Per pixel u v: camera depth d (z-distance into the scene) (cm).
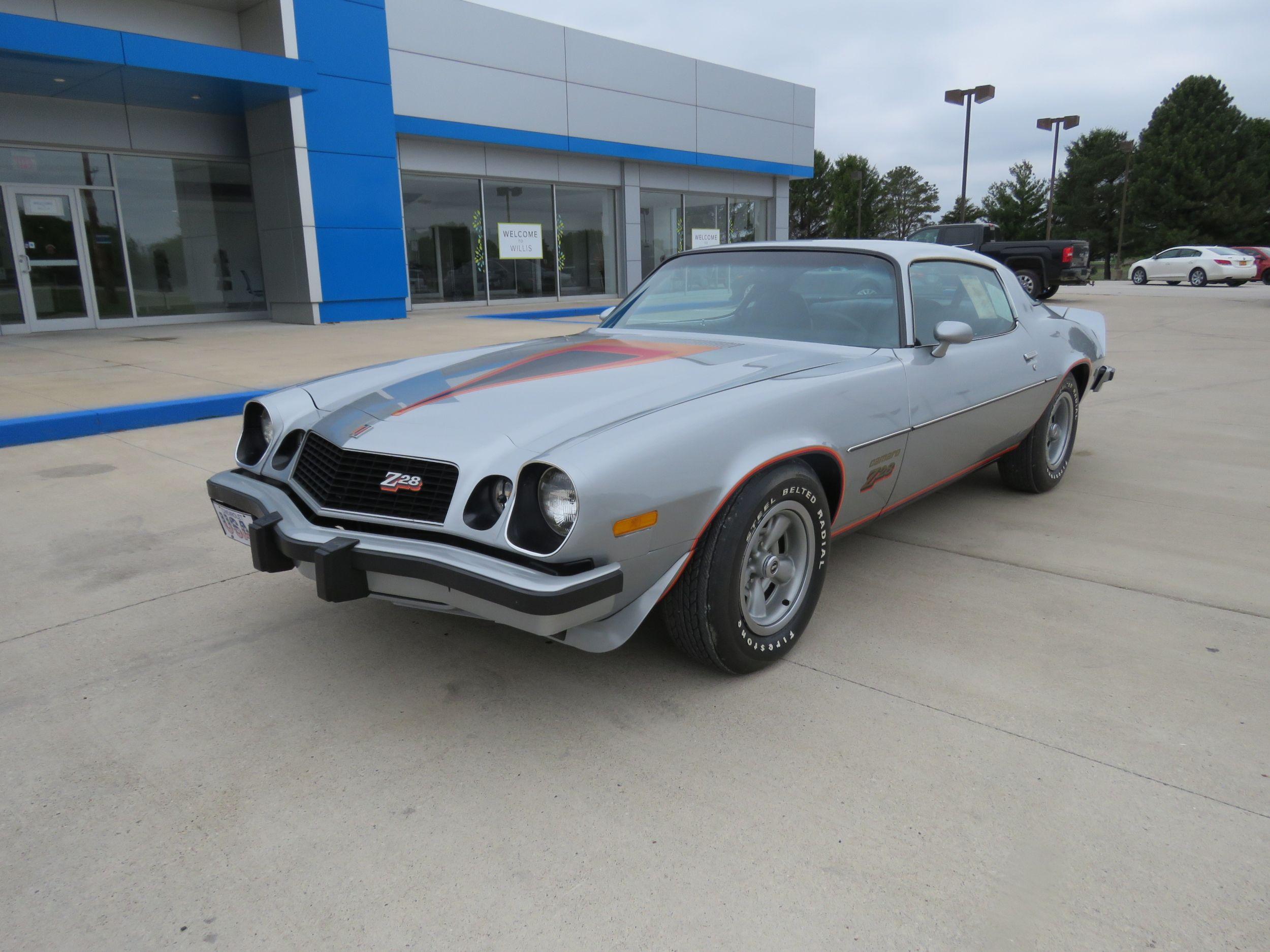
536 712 246
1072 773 215
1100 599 322
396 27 1535
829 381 278
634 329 370
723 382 267
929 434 325
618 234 2088
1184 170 5072
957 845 190
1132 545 382
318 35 1348
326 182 1391
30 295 1270
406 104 1569
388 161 1470
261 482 275
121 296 1362
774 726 237
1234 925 167
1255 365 946
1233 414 673
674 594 249
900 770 217
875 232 6200
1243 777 213
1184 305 1836
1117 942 163
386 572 222
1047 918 169
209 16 1345
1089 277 1816
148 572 351
